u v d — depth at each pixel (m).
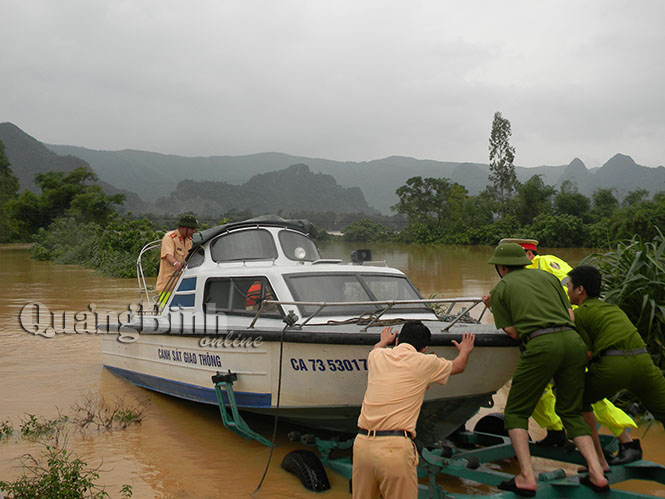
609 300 6.69
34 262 34.22
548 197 60.78
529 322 4.27
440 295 15.90
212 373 6.07
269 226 7.36
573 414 4.30
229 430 6.20
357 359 4.86
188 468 5.21
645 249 6.64
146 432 6.14
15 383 7.91
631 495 3.98
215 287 6.73
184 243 8.30
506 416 4.38
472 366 4.75
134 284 20.41
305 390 5.23
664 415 4.51
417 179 66.56
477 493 4.81
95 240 33.06
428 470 4.43
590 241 47.19
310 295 5.97
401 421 3.75
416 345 4.13
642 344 4.43
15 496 4.24
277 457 5.50
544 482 4.23
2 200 76.56
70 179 65.31
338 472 4.93
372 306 6.09
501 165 68.38
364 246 56.84
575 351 4.21
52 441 5.79
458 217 63.84
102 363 9.06
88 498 4.48
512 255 4.68
